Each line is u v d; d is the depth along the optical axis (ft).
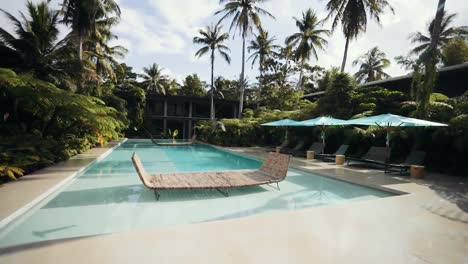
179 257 8.05
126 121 62.54
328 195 19.44
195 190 19.62
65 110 31.19
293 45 82.99
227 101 99.35
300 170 29.32
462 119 24.81
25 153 22.26
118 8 54.80
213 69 93.56
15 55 35.29
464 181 22.20
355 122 29.50
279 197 18.71
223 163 37.35
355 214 12.60
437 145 29.48
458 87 37.81
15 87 25.70
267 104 88.53
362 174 25.49
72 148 35.27
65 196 17.37
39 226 12.39
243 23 75.00
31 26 39.70
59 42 43.68
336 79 46.32
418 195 16.71
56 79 36.17
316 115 48.37
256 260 8.00
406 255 8.58
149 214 14.52
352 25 58.29
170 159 40.70
